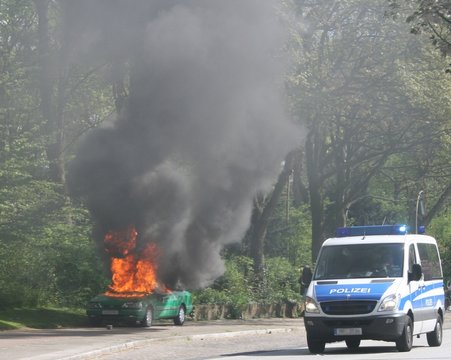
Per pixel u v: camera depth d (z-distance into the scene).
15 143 35.38
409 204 63.50
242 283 45.62
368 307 21.83
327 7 43.47
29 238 35.50
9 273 35.09
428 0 24.62
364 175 52.56
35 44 49.56
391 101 43.84
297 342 29.05
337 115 44.31
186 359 21.77
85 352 21.45
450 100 43.16
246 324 38.22
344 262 23.41
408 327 22.39
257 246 48.56
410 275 23.03
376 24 43.12
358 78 43.34
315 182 50.00
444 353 21.84
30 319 32.47
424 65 43.66
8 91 39.62
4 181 34.53
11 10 48.31
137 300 32.72
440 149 50.72
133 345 25.02
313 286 22.75
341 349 24.28
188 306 36.78
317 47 43.56
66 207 36.88
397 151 48.00
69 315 34.66
